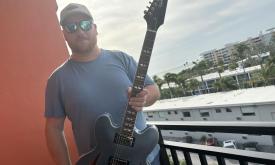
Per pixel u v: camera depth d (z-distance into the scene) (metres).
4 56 2.64
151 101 1.94
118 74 1.91
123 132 1.77
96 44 1.93
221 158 1.71
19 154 2.60
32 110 2.67
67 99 1.89
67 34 1.84
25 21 2.75
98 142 1.78
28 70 2.70
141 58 1.81
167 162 2.25
